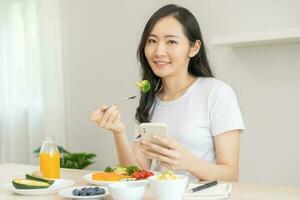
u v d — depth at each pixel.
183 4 2.98
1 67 3.83
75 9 3.50
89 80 3.46
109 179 1.32
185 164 1.37
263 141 2.70
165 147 1.34
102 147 3.41
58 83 3.57
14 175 1.61
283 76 2.62
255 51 2.71
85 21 3.46
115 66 3.33
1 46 3.82
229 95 1.65
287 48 2.60
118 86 3.31
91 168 3.46
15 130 3.81
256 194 1.17
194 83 1.74
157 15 1.67
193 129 1.66
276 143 2.66
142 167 1.82
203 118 1.66
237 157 1.61
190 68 1.80
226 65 2.82
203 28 2.90
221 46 2.82
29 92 3.71
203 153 1.67
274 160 2.67
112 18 3.33
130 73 3.25
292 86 2.59
